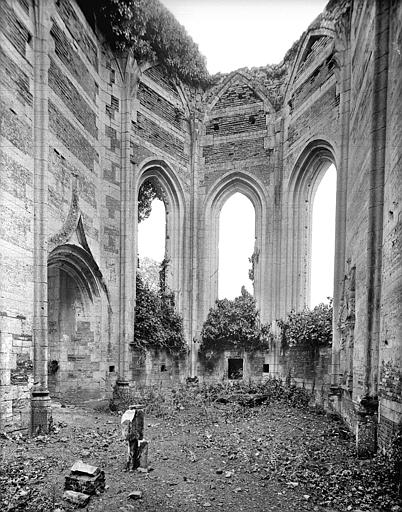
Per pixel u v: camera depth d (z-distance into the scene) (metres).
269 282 14.03
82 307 10.98
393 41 6.44
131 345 11.96
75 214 9.62
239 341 13.95
